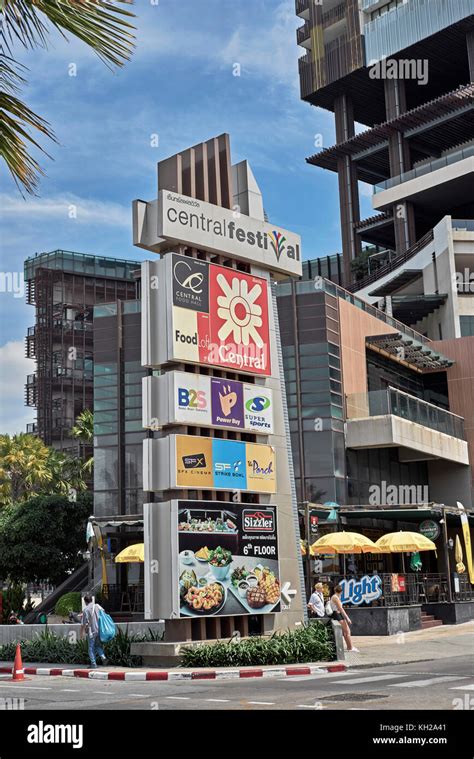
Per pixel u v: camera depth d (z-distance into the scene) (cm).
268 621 1966
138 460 3778
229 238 2033
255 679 1533
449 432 4084
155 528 1830
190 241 1928
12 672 1806
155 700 1206
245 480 1956
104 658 1848
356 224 8800
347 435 3422
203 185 2019
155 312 1895
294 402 3400
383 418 3359
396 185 7956
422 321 5622
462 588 3225
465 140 8625
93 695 1313
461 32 8144
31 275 9694
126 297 9800
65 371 9050
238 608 1870
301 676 1557
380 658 1797
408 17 8444
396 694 1159
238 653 1703
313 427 3353
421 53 8581
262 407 2047
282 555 2039
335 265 9631
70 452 7381
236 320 2016
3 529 4191
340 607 1984
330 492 3262
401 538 2750
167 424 1853
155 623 2231
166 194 1897
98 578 3653
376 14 8881
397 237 7969
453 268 5272
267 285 2136
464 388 4428
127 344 3916
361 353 3700
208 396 1905
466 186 7631
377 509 3120
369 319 3825
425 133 8388
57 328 9212
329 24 9244
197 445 1856
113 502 3759
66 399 8956
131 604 3453
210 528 1841
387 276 6184
